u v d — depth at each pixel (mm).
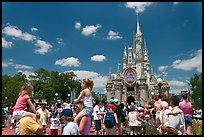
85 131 8336
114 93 113562
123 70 113562
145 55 122312
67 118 7566
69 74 107938
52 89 95750
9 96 73438
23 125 7289
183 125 10117
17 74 94062
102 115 16406
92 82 9078
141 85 107312
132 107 15570
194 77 71875
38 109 14766
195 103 57938
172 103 10367
